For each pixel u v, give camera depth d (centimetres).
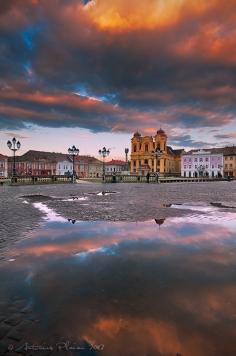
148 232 663
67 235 628
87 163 10731
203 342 240
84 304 306
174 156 13112
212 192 2317
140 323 269
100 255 477
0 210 1063
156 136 11625
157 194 2042
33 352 231
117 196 1819
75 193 2080
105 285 354
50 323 270
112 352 230
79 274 390
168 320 273
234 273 394
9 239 587
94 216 915
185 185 3988
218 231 675
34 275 387
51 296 325
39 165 9444
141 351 230
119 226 739
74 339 246
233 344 237
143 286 351
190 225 757
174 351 230
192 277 379
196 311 290
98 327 263
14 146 3362
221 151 11406
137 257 465
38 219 850
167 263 435
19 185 3195
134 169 11281
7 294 330
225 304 305
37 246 534
